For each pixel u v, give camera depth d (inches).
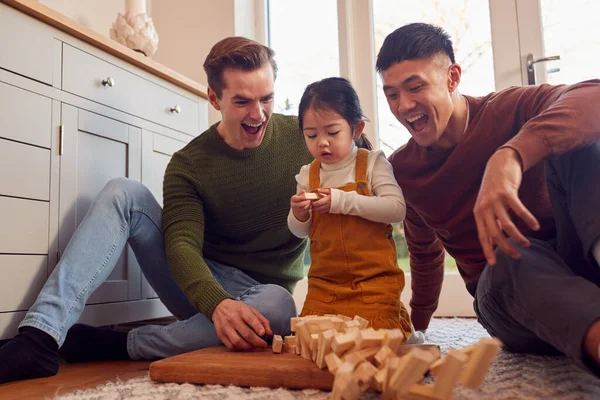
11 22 50.3
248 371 35.4
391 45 41.4
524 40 85.4
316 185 47.8
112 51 61.5
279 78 102.1
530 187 40.6
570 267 34.4
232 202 53.2
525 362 40.0
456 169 43.8
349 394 26.1
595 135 31.4
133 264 63.6
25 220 50.4
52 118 54.0
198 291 43.5
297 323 37.8
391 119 95.8
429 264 54.6
